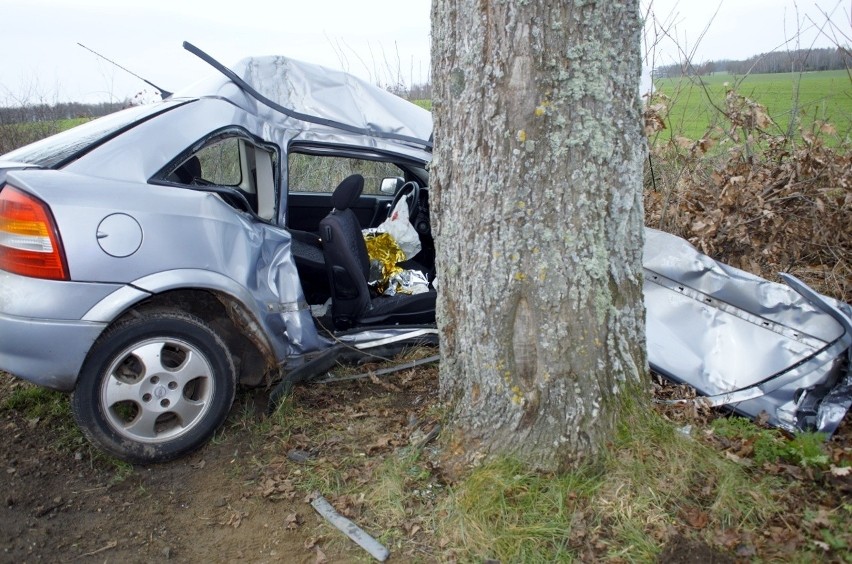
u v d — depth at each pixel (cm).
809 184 560
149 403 338
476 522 280
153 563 285
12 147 912
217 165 430
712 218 534
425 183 520
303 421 380
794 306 375
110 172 333
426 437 335
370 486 318
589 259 287
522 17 271
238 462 349
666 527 273
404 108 464
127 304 323
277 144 400
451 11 291
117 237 322
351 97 443
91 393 326
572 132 278
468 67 287
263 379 400
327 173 600
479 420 311
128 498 324
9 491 323
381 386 418
